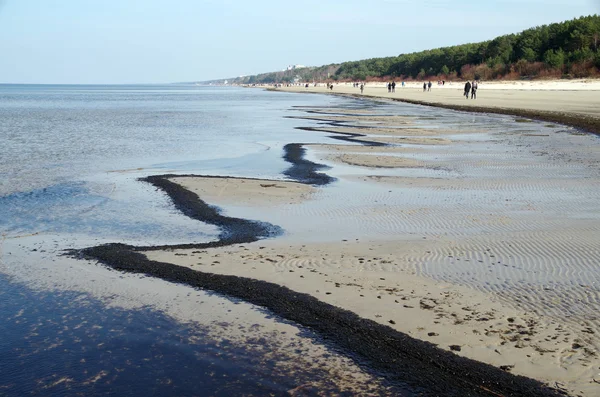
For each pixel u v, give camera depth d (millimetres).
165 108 68812
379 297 7516
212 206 13703
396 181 16734
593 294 7426
